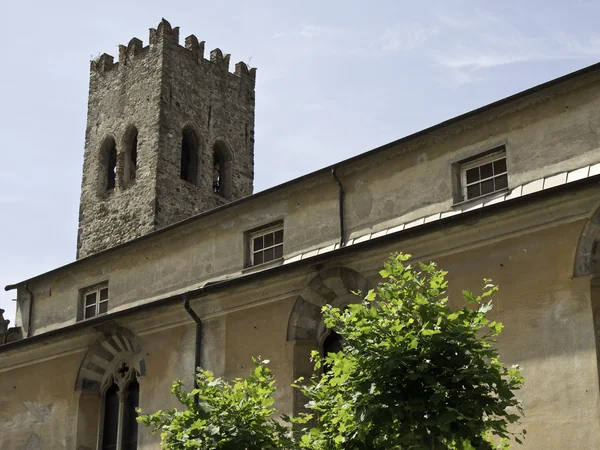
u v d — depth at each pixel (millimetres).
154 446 26297
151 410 26656
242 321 25281
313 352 17391
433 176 23078
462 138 22766
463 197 22609
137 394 27906
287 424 23141
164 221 41781
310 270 23859
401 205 23531
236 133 46875
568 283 19203
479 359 15359
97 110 46531
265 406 17828
